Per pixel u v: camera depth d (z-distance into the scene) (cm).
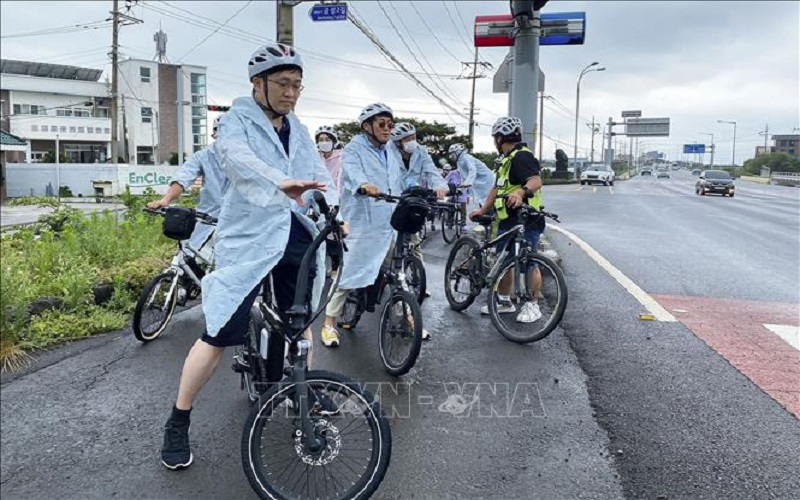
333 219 297
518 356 479
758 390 402
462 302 616
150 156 5353
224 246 302
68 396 405
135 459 327
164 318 530
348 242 495
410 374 445
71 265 643
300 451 284
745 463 313
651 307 607
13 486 303
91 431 358
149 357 479
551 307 511
